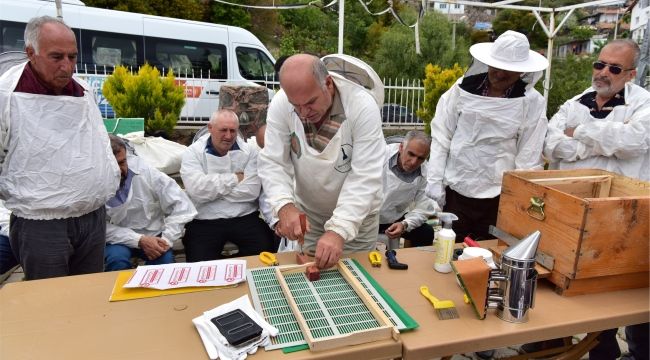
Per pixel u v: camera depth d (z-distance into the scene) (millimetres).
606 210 1239
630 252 1307
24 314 1162
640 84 2898
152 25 6848
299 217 1485
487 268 1180
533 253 1168
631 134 1939
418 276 1450
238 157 2662
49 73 1674
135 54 6742
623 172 2062
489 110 2096
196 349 1031
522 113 2098
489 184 2223
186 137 6715
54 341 1047
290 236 1483
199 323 1104
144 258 2512
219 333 1050
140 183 2457
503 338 1126
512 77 2033
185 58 7176
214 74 7434
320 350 1043
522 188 1448
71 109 1753
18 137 1689
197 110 7133
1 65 3238
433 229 2814
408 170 2447
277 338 1081
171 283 1339
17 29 5863
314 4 5598
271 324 1139
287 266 1479
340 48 5078
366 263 1545
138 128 4145
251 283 1367
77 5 6340
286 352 1033
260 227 2732
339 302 1253
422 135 2363
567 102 2293
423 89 7621
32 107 1688
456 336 1106
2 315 1154
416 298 1299
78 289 1307
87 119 1817
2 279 2846
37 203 1745
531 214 1415
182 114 6992
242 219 2691
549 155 2229
